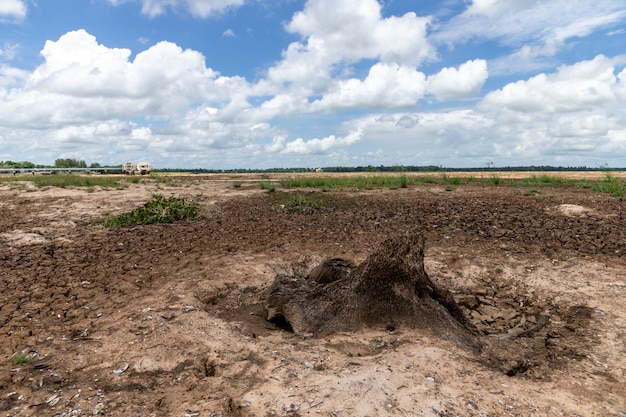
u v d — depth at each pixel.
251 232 8.25
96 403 2.94
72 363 3.49
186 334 3.94
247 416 2.74
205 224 9.16
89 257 6.57
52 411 2.85
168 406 2.90
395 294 4.16
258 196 14.30
